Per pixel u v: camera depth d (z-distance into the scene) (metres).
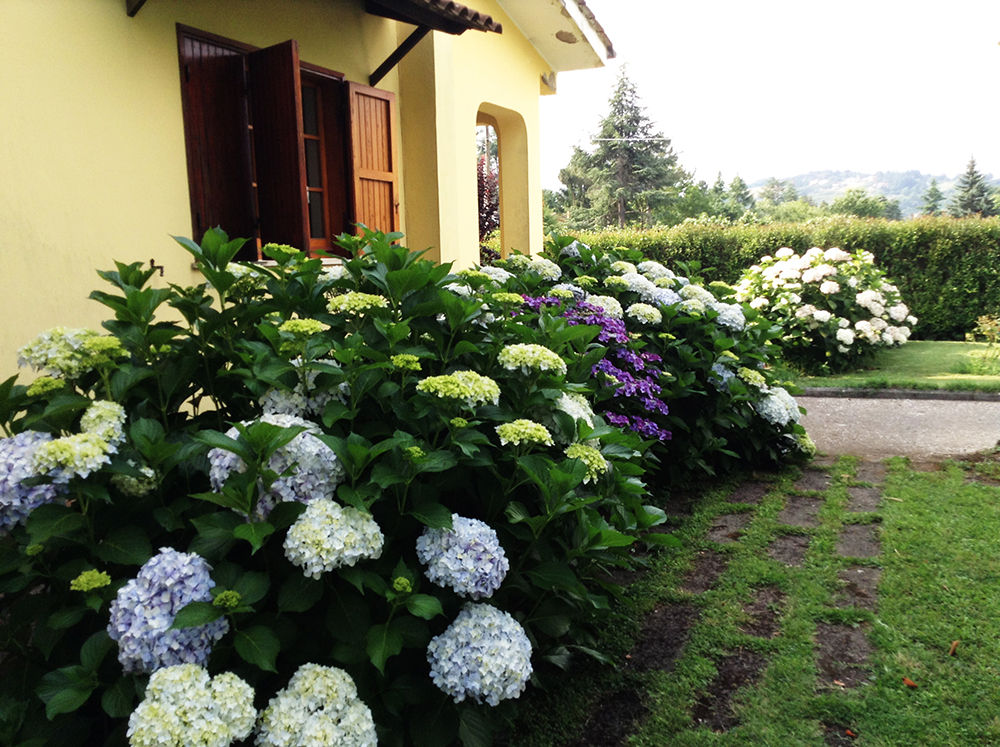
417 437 2.28
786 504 4.28
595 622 2.89
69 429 2.02
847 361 9.05
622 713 2.40
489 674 1.90
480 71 8.12
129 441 2.04
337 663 1.96
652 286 4.80
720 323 4.93
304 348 2.16
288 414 2.14
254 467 1.81
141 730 1.52
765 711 2.37
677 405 4.60
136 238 4.28
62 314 3.83
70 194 3.86
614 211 47.53
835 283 9.12
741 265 13.83
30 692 1.89
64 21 3.81
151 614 1.64
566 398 2.71
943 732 2.24
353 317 2.54
